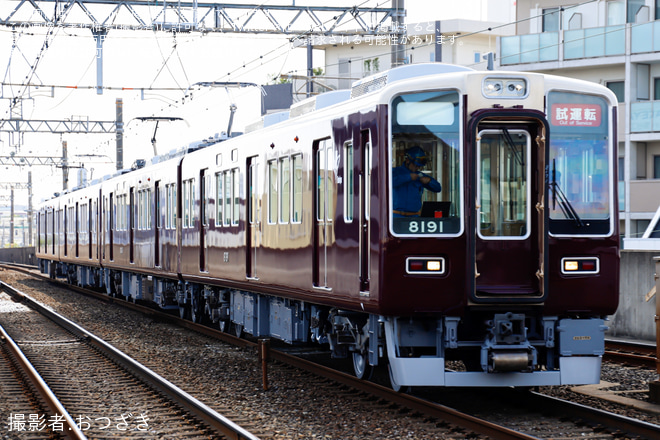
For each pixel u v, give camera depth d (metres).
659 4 46.31
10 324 28.64
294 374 17.05
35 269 74.00
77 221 45.41
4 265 84.31
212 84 35.41
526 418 12.67
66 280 52.19
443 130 12.86
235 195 21.38
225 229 22.25
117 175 38.50
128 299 37.47
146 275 33.00
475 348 13.35
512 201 12.98
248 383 16.27
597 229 13.27
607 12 48.25
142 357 20.28
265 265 19.12
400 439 11.58
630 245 37.00
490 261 12.91
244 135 20.94
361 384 14.98
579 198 13.25
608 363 17.78
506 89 12.88
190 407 13.81
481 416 12.86
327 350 21.33
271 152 18.66
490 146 12.98
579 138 13.29
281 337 19.19
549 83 13.15
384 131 12.80
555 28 50.34
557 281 13.10
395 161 12.80
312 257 16.16
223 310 23.91
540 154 12.79
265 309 20.61
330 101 16.91
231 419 12.90
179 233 26.95
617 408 13.46
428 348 13.71
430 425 12.17
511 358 12.57
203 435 12.18
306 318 18.09
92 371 18.28
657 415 12.94
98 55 33.50
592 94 13.32
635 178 45.69
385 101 12.86
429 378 12.75
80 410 14.02
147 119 37.28
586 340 13.23
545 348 13.48
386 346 13.45
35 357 20.41
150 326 27.75
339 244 14.78
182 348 21.91
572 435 11.62
